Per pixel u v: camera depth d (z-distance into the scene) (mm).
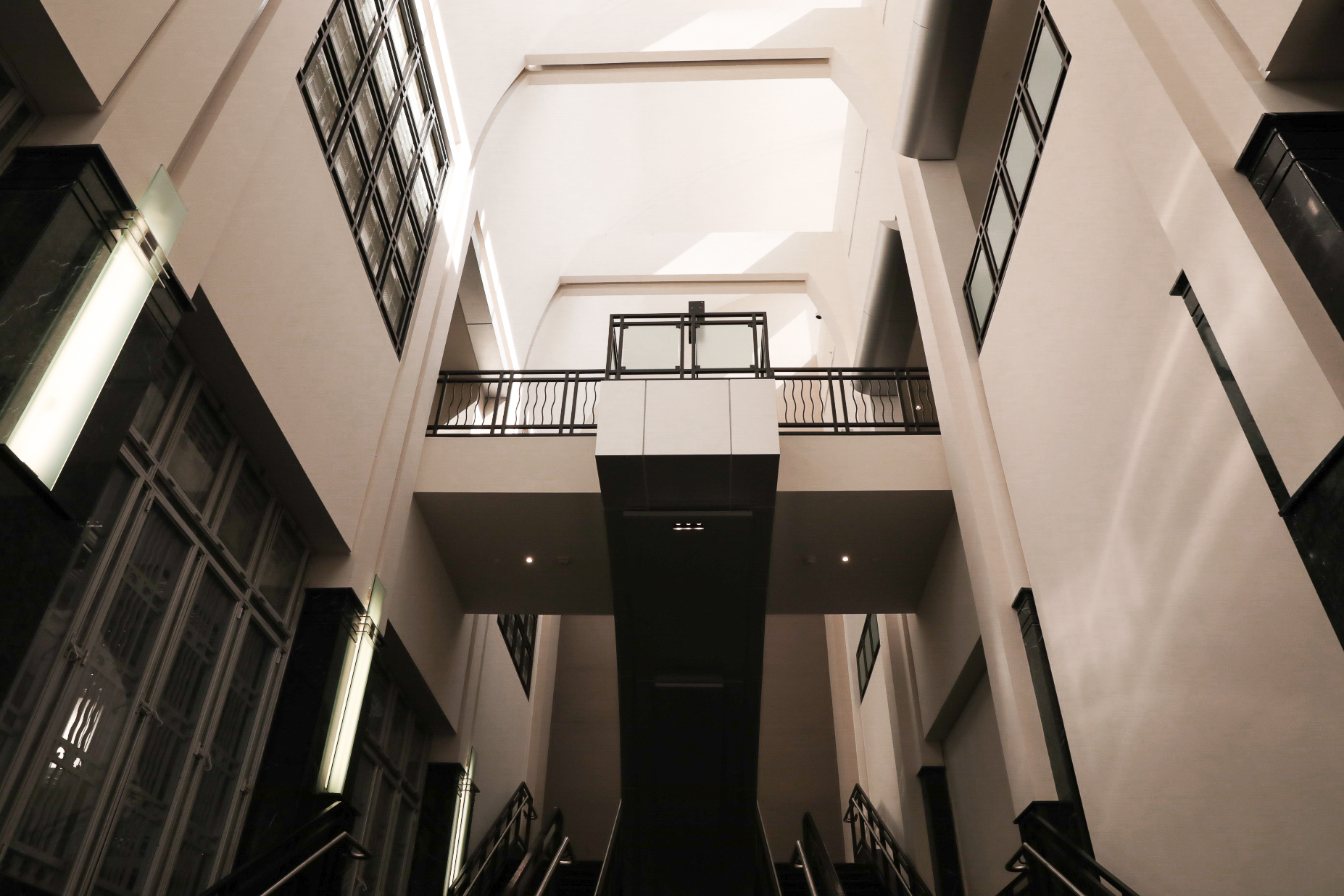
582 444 9672
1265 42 4586
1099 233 6238
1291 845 4270
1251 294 4406
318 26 7230
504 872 12289
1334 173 4211
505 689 14297
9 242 4129
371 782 9062
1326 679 4051
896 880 12266
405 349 9711
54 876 4734
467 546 10188
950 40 9484
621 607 9453
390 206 9391
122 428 4555
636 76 12844
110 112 4648
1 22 4250
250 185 6367
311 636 7605
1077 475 6695
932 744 11844
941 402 9539
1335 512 3881
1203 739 5012
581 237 16656
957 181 10594
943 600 10266
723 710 10266
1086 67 6121
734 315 10203
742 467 8125
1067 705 6836
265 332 6566
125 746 5363
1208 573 4973
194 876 6121
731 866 11242
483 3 11398
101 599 5156
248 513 7012
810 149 16953
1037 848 6844
